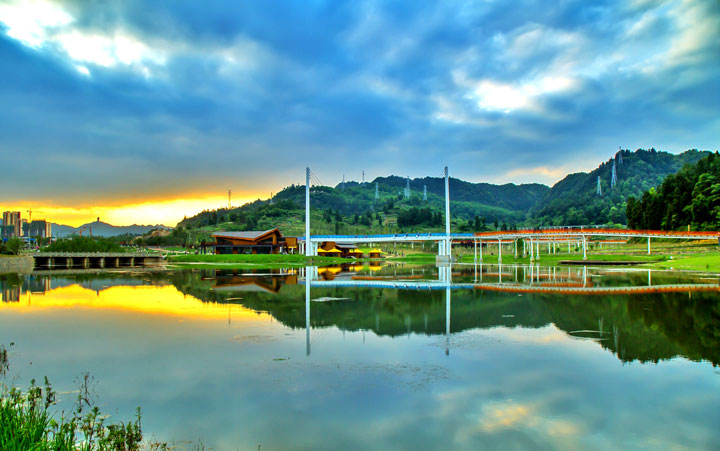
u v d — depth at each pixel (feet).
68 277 264.52
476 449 44.50
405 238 540.11
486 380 65.62
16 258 362.33
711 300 148.46
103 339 93.61
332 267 398.01
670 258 376.89
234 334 97.71
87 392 61.36
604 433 48.29
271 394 60.08
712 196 475.31
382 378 66.49
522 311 128.98
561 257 459.73
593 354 80.18
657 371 70.23
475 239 509.76
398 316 121.29
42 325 109.60
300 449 44.47
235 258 459.73
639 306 136.46
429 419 51.78
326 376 67.56
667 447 45.29
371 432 48.34
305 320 115.14
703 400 57.72
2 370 72.18
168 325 108.58
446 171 533.96
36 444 38.91
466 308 135.23
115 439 43.55
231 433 48.26
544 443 45.93
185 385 63.93
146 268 371.97
